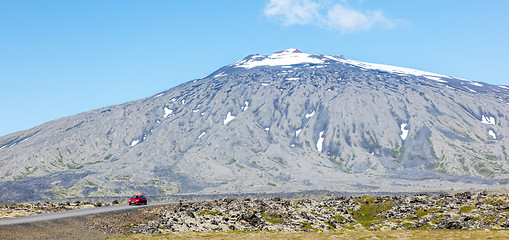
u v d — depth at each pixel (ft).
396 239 305.53
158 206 410.52
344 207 550.77
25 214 304.50
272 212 430.20
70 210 350.02
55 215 300.81
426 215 462.19
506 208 431.43
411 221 450.30
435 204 523.29
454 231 350.64
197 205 446.60
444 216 441.27
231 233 335.26
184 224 345.72
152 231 309.22
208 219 379.55
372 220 476.13
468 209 467.52
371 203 569.23
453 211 465.47
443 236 311.68
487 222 387.14
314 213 479.82
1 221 258.37
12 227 242.37
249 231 358.23
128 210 363.35
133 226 318.65
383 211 527.40
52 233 253.03
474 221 400.67
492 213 416.67
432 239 298.76
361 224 454.40
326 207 537.65
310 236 321.11
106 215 327.47
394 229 423.64
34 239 234.58
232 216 403.95
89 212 329.11
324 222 441.27
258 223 391.04
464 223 392.06
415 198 556.51
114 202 449.89
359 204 575.38
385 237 315.99
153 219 354.13
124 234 291.58
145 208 386.32
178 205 436.76
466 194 551.59
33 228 251.19
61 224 273.95
